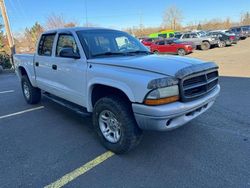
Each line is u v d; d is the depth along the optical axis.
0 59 17.75
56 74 4.71
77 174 3.13
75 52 4.09
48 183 2.97
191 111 3.17
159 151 3.63
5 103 6.77
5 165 3.41
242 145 3.71
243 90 7.11
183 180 2.92
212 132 4.20
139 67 3.14
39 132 4.55
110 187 2.86
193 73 3.11
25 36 38.00
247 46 23.08
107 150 3.73
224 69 11.44
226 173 3.02
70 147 3.89
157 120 2.90
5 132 4.61
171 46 20.36
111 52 4.11
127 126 3.29
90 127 4.73
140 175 3.06
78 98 4.18
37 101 6.42
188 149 3.65
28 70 6.01
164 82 2.86
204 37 23.06
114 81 3.29
